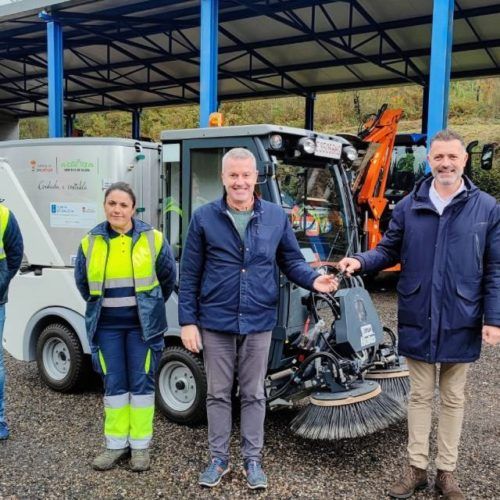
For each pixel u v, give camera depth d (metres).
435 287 2.87
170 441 3.70
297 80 15.40
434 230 2.89
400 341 3.03
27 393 4.60
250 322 3.02
